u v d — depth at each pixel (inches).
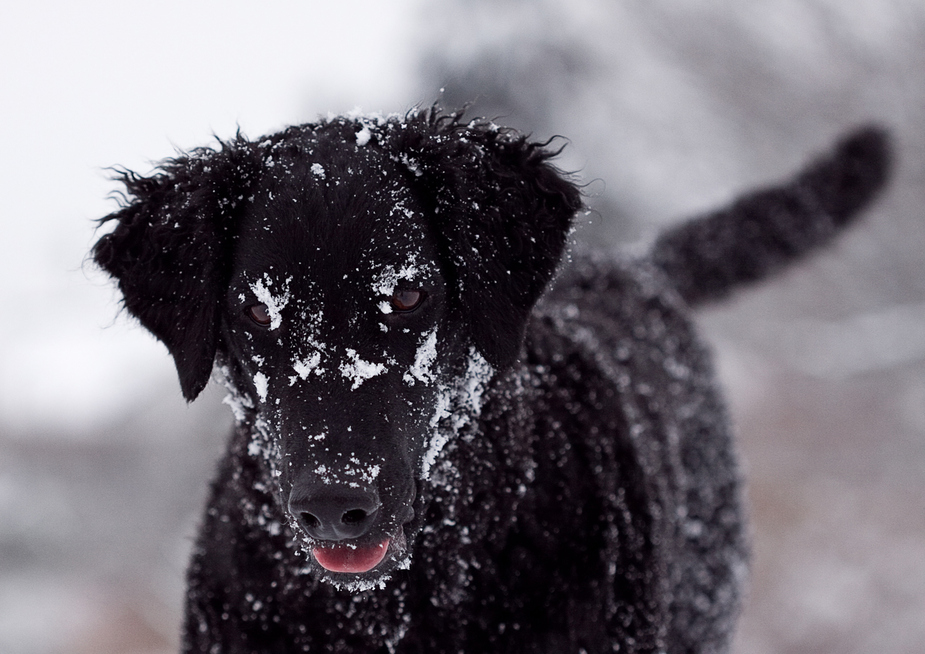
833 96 594.6
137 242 121.4
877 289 567.8
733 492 180.2
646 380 157.2
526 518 118.0
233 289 110.1
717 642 169.3
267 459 116.0
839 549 457.4
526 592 117.0
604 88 613.0
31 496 747.4
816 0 588.7
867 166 213.5
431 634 119.0
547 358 130.7
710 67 617.3
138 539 708.7
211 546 124.6
